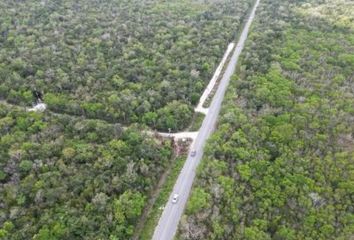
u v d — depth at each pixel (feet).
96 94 440.04
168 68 495.41
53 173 330.95
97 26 601.62
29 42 540.52
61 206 307.37
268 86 453.17
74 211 302.45
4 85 447.01
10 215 299.17
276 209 319.68
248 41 568.41
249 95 442.50
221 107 440.04
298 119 398.62
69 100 431.84
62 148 359.87
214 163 347.15
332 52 531.09
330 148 371.97
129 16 647.97
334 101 430.20
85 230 293.02
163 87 456.86
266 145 371.76
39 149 355.56
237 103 428.56
